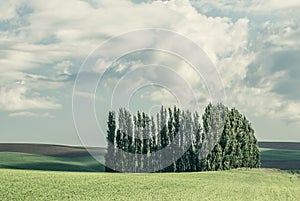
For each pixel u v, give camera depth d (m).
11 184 48.88
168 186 55.00
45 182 51.00
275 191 56.59
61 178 54.12
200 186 56.88
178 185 56.31
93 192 48.09
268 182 68.88
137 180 57.44
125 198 46.16
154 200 45.78
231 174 74.88
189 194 50.25
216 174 73.44
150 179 59.28
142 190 50.97
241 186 59.81
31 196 44.59
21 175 54.28
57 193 46.44
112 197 46.34
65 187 49.34
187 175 69.12
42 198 44.12
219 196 49.97
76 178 55.00
